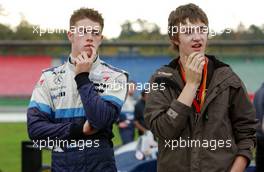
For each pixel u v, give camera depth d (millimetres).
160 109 3430
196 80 3307
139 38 37188
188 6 3502
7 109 34688
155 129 3406
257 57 38219
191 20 3434
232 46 37625
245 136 3465
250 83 38281
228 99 3416
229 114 3469
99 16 3695
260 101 6914
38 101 3686
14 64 38906
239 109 3451
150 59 36250
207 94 3395
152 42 35469
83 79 3520
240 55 38281
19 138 19312
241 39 37406
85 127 3539
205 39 3457
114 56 36062
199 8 3502
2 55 38656
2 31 36531
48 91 3688
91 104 3471
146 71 36125
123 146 7023
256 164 6715
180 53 3490
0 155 14766
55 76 3691
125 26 36875
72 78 3658
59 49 38781
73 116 3633
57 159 3633
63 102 3646
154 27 37125
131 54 36000
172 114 3301
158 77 3488
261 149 6672
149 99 3504
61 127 3590
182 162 3410
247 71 38406
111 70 3699
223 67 3463
